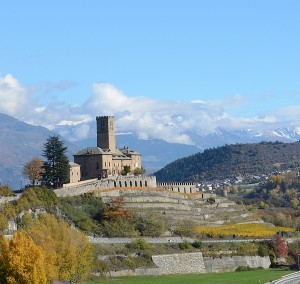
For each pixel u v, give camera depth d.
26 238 191.00
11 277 180.75
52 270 198.12
